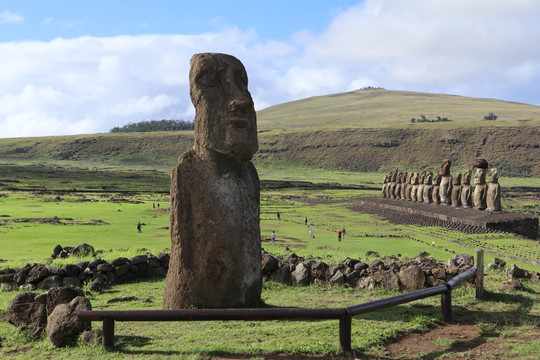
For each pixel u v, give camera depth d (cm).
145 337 973
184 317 870
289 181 14512
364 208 7538
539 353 838
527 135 17488
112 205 7469
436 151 17750
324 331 988
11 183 11788
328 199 9475
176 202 1223
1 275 1600
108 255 2181
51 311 1002
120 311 883
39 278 1567
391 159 18062
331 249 3394
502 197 9869
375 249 3397
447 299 1076
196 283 1209
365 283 1478
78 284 1583
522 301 1238
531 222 4559
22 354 887
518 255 2986
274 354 859
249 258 1264
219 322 1111
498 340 935
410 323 1041
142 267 1745
